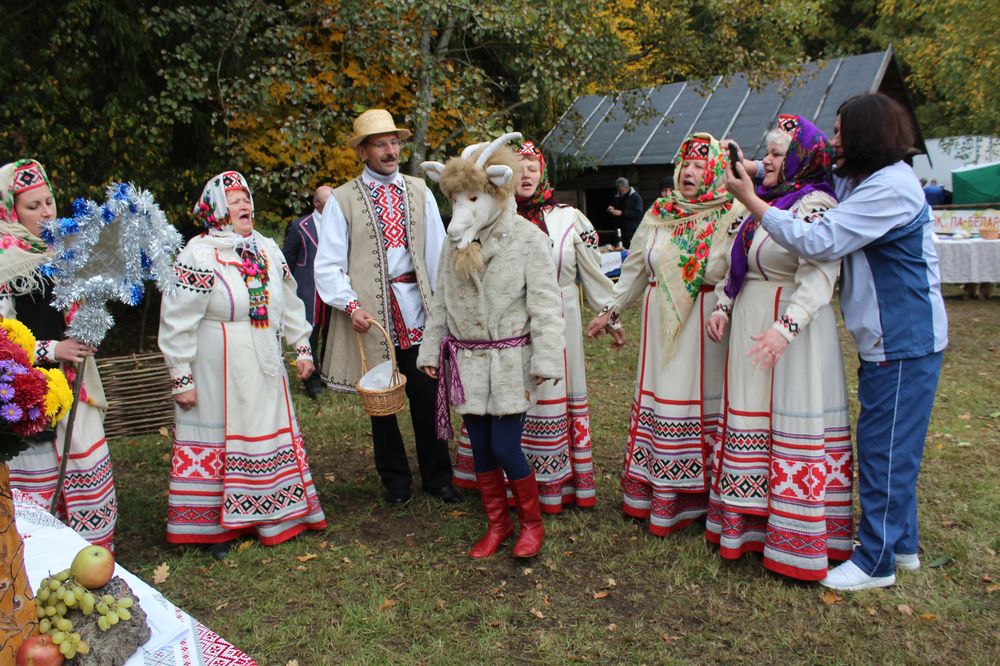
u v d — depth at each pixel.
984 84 16.47
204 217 3.57
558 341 3.26
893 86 14.48
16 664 1.53
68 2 7.13
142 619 1.70
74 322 2.79
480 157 3.23
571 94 8.83
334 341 4.06
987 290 10.58
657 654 2.78
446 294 3.43
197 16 7.79
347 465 4.84
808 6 10.85
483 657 2.79
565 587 3.26
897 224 2.84
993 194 15.42
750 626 2.93
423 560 3.52
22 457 3.10
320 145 8.21
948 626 2.88
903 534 3.15
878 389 3.00
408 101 8.99
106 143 7.63
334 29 8.04
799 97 13.50
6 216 2.99
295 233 6.54
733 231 3.42
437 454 4.21
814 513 3.08
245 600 3.20
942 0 16.80
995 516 3.78
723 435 3.36
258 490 3.56
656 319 3.69
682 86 14.83
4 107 7.16
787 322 2.91
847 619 2.93
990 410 5.58
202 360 3.49
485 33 8.34
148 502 4.28
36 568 1.98
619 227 11.75
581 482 3.97
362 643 2.89
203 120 8.16
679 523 3.72
